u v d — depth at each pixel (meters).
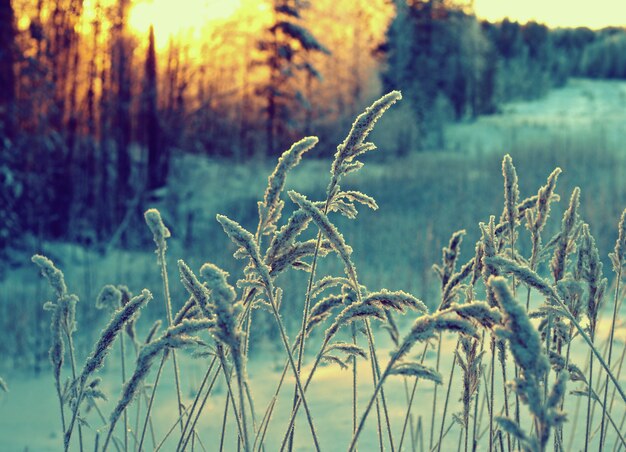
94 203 16.33
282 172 1.53
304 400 1.38
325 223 1.46
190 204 18.55
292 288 7.84
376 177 21.89
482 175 19.05
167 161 19.80
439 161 24.56
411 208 15.23
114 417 1.36
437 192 17.28
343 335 6.16
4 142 13.79
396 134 30.27
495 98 52.62
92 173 16.38
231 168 23.25
